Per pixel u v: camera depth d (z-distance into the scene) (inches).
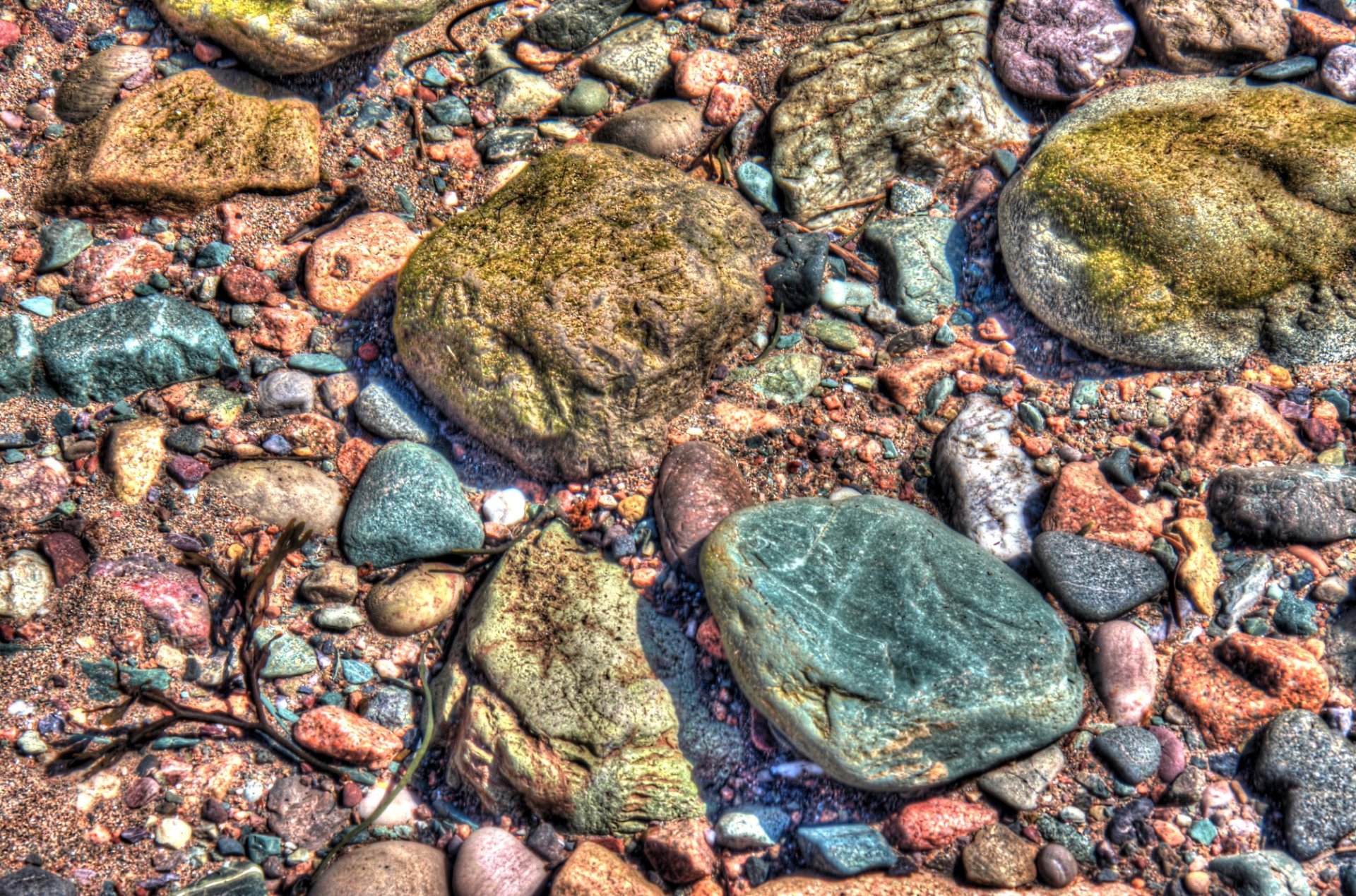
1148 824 59.4
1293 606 61.1
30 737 59.5
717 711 60.7
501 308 62.9
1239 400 63.0
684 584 61.9
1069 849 59.3
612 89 69.1
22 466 62.1
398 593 61.7
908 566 60.4
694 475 62.6
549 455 63.0
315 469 63.4
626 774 59.7
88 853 58.8
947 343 65.4
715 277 63.7
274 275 65.4
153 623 60.9
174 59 66.9
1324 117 65.0
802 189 67.1
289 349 64.6
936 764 59.2
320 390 64.2
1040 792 59.6
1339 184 63.7
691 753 60.2
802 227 67.2
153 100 66.1
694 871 59.4
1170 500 62.6
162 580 61.2
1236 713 60.1
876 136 67.4
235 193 66.1
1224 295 63.5
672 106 68.5
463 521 62.6
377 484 62.6
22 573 60.6
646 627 61.3
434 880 59.2
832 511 61.4
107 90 66.3
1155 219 63.7
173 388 63.8
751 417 64.2
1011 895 58.8
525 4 69.8
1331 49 66.8
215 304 65.0
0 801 58.8
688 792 60.0
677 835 59.6
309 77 67.5
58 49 66.9
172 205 65.6
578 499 63.2
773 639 59.6
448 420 64.1
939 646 59.4
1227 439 62.9
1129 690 60.4
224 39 66.4
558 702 60.1
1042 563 61.4
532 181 65.2
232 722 60.3
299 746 60.4
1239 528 62.0
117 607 60.8
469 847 59.5
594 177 64.9
